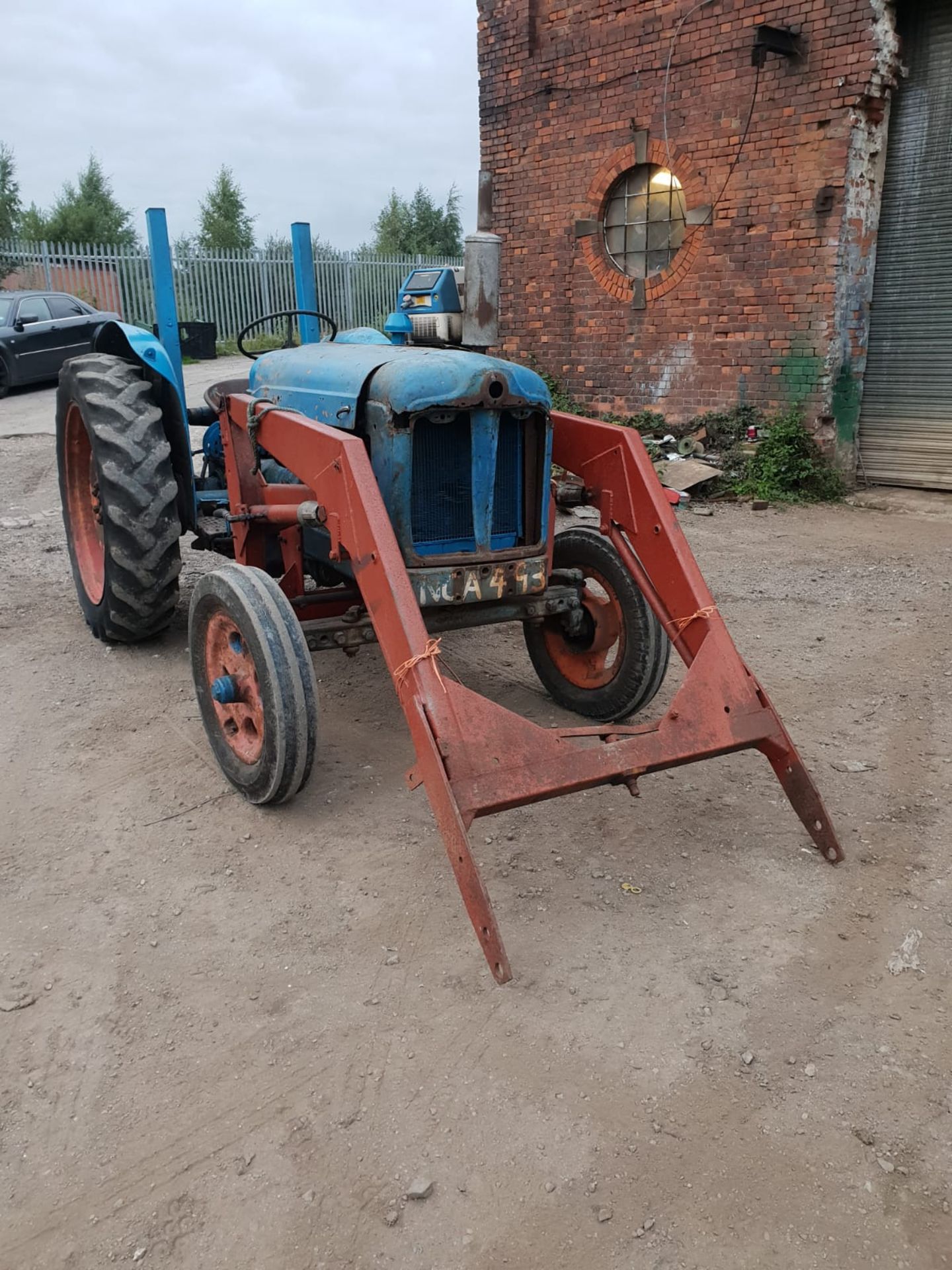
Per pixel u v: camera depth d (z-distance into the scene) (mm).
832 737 4113
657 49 9102
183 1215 1969
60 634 5324
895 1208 1958
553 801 3598
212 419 5504
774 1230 1915
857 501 8727
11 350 14305
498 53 10406
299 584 3979
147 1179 2051
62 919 2914
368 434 3348
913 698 4496
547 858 3217
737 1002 2543
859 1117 2178
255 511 3850
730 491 8883
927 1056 2352
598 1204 1978
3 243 20406
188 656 5008
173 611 4875
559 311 10547
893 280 8633
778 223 8641
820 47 8094
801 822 3365
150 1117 2205
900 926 2850
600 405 10383
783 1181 2020
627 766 2814
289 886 3070
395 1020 2492
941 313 8430
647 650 3812
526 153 10453
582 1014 2502
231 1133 2160
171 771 3814
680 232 9484
